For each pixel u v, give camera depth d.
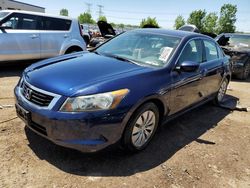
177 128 4.12
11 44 6.44
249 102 6.14
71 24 7.75
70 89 2.63
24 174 2.60
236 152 3.56
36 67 3.28
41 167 2.73
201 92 4.33
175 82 3.44
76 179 2.62
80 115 2.54
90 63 3.31
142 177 2.76
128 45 4.02
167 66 3.43
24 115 2.83
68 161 2.88
